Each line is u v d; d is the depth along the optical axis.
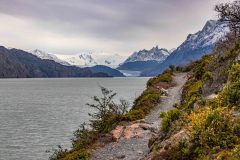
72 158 22.89
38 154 49.06
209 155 11.98
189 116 16.41
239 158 10.48
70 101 127.44
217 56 32.91
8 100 136.75
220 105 16.00
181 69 85.12
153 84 55.69
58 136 60.88
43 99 138.88
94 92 178.50
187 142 13.80
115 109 34.72
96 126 31.23
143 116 33.78
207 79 28.58
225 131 12.73
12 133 64.50
